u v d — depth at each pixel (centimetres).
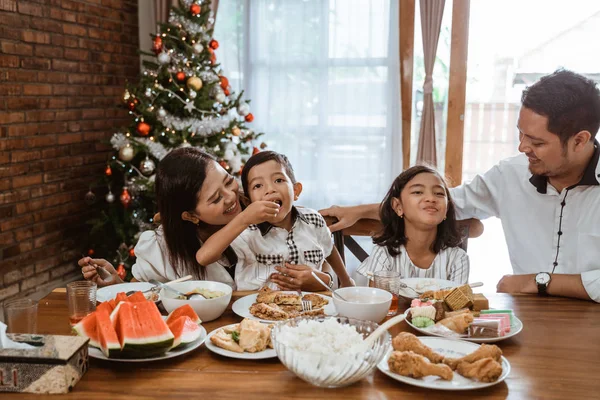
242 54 405
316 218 182
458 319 121
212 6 395
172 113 351
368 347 98
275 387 99
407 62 378
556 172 166
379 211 193
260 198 165
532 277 159
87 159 374
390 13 378
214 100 357
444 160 385
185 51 352
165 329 107
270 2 395
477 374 99
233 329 119
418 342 106
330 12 387
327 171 404
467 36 366
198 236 166
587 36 362
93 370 105
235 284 168
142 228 343
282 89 402
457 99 373
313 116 400
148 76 346
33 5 318
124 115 414
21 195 317
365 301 135
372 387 99
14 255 314
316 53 393
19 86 311
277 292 142
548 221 181
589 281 146
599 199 170
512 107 377
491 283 363
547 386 100
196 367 107
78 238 369
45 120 333
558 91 152
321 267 180
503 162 195
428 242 179
